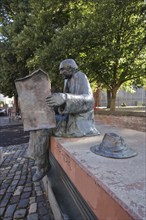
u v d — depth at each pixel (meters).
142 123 6.40
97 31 7.65
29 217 2.75
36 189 3.61
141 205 0.93
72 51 7.81
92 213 1.34
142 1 8.09
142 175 1.30
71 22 8.06
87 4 8.55
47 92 2.31
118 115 7.36
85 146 2.08
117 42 9.10
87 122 2.66
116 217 0.99
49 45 7.59
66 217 2.01
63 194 2.29
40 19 8.41
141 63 9.84
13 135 9.65
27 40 8.29
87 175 1.36
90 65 8.59
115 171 1.37
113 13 7.84
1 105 40.53
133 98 29.25
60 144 2.20
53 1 8.20
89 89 2.61
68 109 2.32
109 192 1.07
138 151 1.90
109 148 1.78
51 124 2.30
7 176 4.29
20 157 5.71
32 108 2.29
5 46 11.25
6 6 13.71
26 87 2.30
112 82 10.68
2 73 12.11
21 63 11.39
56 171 2.61
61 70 2.71
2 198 3.31
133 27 8.95
